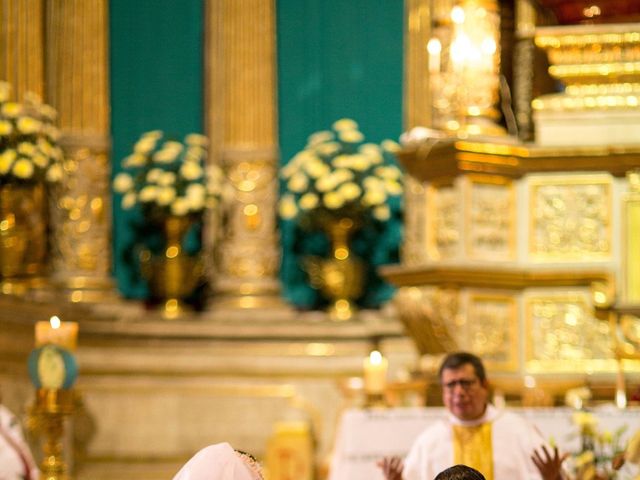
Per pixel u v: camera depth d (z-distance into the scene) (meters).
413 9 29.47
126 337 27.58
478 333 20.56
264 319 28.58
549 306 20.86
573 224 21.02
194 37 29.66
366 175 28.58
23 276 26.48
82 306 26.97
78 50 28.30
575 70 21.34
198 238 29.42
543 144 21.25
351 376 27.94
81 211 28.02
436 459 14.59
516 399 20.47
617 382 20.05
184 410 27.55
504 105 23.61
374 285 29.23
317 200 28.50
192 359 27.78
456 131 21.56
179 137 29.41
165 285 28.42
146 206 28.33
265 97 29.45
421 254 21.42
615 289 20.56
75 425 26.66
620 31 21.16
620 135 21.11
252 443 27.72
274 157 29.39
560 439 15.90
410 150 21.33
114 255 28.89
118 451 27.09
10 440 19.08
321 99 29.72
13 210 25.84
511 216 21.08
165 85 29.42
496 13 22.08
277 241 29.38
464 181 20.75
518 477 14.46
